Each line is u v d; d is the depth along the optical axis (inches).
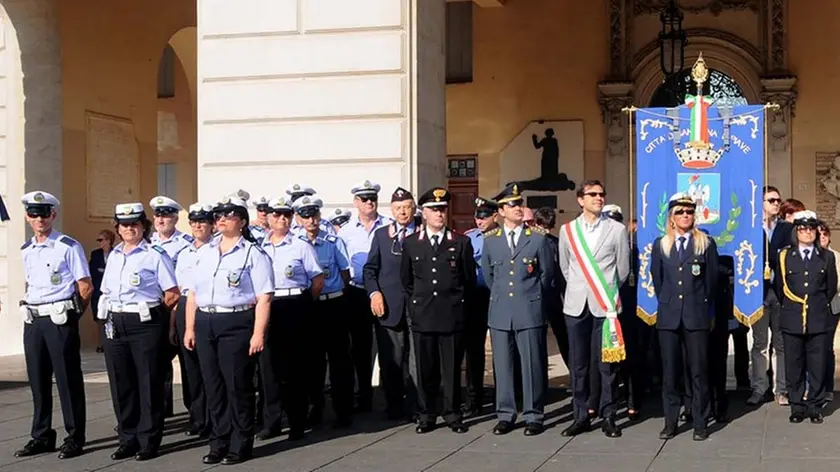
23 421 438.9
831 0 784.9
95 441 395.5
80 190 701.3
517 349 428.8
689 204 375.2
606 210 430.0
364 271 417.7
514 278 387.9
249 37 518.9
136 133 751.1
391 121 502.6
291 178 513.7
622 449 356.2
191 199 1034.7
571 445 365.1
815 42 786.8
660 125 416.2
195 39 860.6
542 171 829.2
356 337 436.1
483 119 842.2
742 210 410.0
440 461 345.4
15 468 353.1
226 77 521.3
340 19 507.2
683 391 399.9
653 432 383.9
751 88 797.2
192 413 400.2
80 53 702.5
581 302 382.3
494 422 411.8
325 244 411.5
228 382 354.3
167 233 417.1
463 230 844.6
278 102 515.5
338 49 508.1
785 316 395.5
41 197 374.9
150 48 761.6
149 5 757.9
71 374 372.5
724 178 411.5
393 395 419.2
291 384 386.9
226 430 356.5
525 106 834.2
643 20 813.2
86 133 706.8
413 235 397.4
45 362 376.2
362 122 505.7
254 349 352.8
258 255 357.7
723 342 396.8
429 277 391.9
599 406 396.2
